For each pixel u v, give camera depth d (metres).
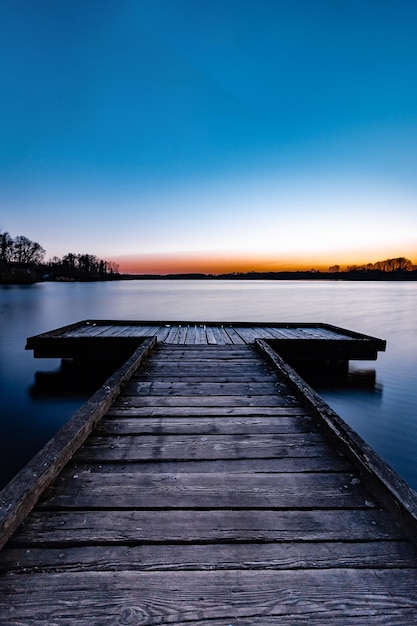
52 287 65.00
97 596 1.26
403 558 1.45
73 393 6.31
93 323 9.14
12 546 1.48
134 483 1.97
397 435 4.83
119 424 2.81
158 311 22.69
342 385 7.07
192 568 1.38
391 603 1.26
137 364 4.53
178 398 3.45
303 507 1.78
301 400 3.36
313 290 62.69
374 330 15.29
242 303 30.14
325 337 7.45
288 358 6.86
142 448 2.40
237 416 3.01
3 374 7.55
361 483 2.01
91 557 1.43
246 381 4.06
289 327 9.08
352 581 1.34
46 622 1.17
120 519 1.66
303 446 2.46
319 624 1.18
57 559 1.41
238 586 1.31
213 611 1.22
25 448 4.24
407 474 3.88
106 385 3.44
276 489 1.93
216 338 7.22
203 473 2.09
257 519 1.68
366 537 1.57
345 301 33.31
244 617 1.20
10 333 13.80
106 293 45.22
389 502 1.74
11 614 1.20
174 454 2.32
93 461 2.21
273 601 1.26
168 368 4.66
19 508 1.60
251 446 2.46
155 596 1.27
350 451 2.25
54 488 1.90
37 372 7.67
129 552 1.46
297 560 1.43
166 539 1.53
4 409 5.54
